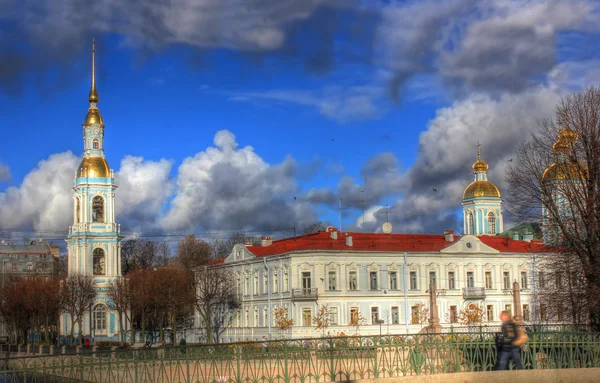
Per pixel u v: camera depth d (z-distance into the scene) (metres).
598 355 34.09
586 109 54.22
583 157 53.25
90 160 134.00
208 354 29.77
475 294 105.75
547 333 34.59
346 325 98.06
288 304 99.00
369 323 99.44
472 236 107.62
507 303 108.25
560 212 53.75
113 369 29.34
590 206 50.44
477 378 29.12
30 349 93.50
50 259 199.88
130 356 29.62
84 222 132.00
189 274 118.06
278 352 30.66
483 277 107.44
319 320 95.69
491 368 32.47
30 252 198.50
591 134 52.94
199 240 182.88
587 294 49.09
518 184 57.66
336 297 98.25
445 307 104.12
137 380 28.77
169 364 29.25
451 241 108.31
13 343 127.31
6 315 125.25
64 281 122.25
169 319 124.44
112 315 131.88
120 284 118.31
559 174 53.69
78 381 28.66
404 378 28.80
